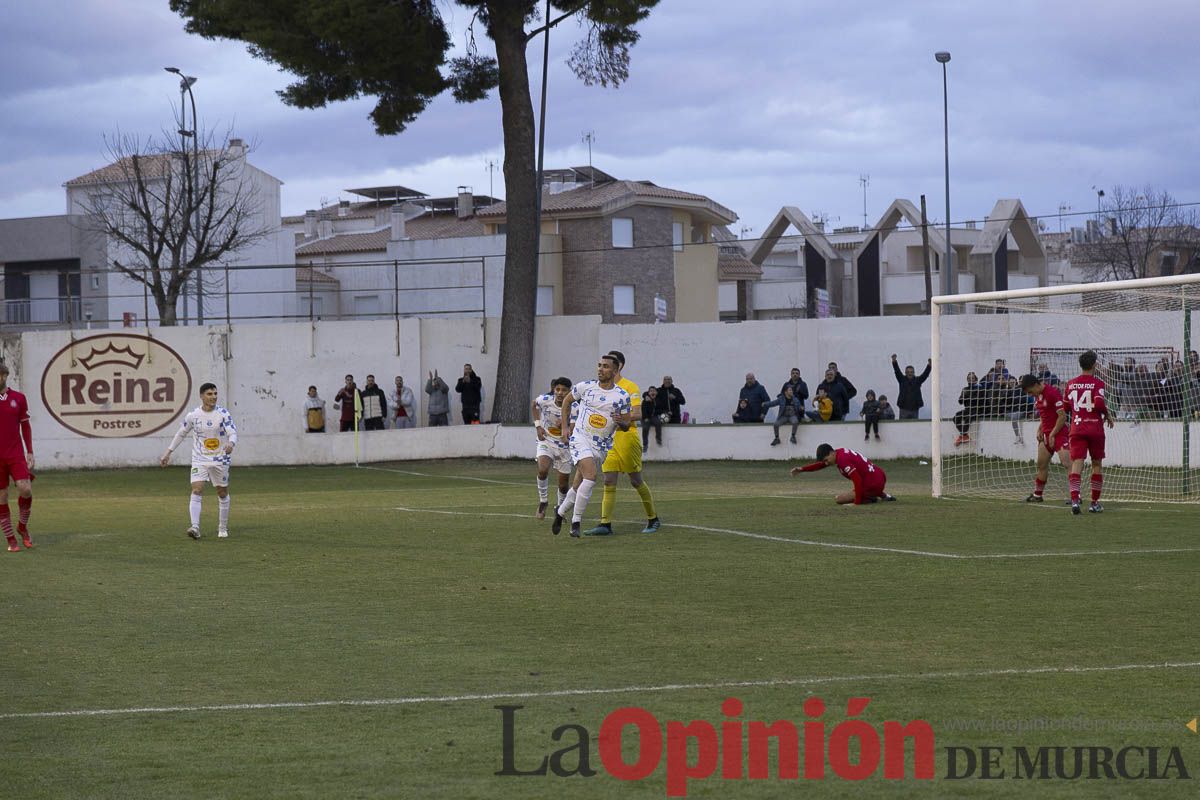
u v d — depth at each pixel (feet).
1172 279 94.27
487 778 29.73
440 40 180.14
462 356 203.21
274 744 32.78
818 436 163.32
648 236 301.43
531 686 38.86
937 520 86.74
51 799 28.48
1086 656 42.06
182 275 243.19
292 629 49.06
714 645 44.68
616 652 43.75
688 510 96.43
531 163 187.21
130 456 177.06
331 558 70.64
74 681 40.37
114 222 279.90
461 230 340.18
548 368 204.85
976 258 266.98
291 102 179.93
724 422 199.62
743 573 62.34
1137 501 103.55
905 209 308.40
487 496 117.70
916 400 171.53
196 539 81.35
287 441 171.32
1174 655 42.09
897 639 45.32
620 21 172.35
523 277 188.03
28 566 68.85
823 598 54.54
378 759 31.35
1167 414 131.64
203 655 44.27
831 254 272.51
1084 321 167.84
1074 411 91.25
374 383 184.65
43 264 295.89
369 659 43.24
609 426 78.33
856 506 98.37
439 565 67.05
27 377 195.00
